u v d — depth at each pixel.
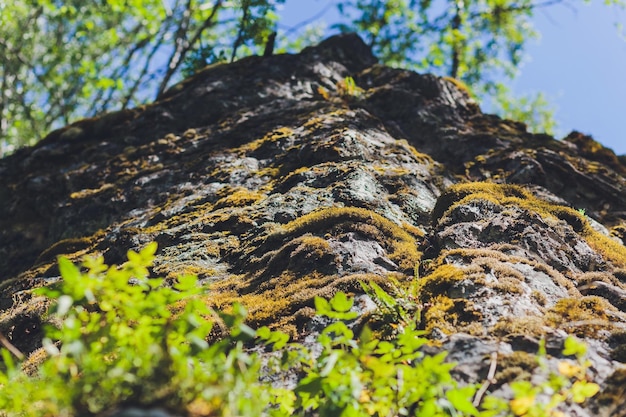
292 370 4.62
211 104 11.85
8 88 21.42
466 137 10.45
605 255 6.62
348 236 6.65
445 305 5.10
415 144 10.52
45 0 17.64
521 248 6.21
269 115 11.16
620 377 3.95
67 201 10.07
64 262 2.65
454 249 6.20
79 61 22.38
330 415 2.97
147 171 10.21
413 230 7.44
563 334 4.53
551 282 5.61
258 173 9.34
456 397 2.85
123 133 11.72
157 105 12.14
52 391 2.57
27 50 22.67
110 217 9.41
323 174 8.62
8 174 11.57
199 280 6.78
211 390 2.46
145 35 20.88
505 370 4.05
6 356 2.89
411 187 8.52
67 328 2.61
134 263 2.81
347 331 3.31
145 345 2.75
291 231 7.09
